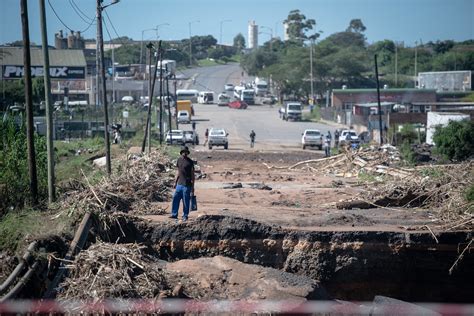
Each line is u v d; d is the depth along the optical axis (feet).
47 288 95.04
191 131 380.99
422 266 124.26
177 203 123.85
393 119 415.85
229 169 257.55
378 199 158.61
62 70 483.10
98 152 284.41
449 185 160.76
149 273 100.22
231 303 95.25
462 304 124.47
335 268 120.26
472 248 124.47
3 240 104.73
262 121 521.65
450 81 639.76
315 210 150.61
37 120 338.34
